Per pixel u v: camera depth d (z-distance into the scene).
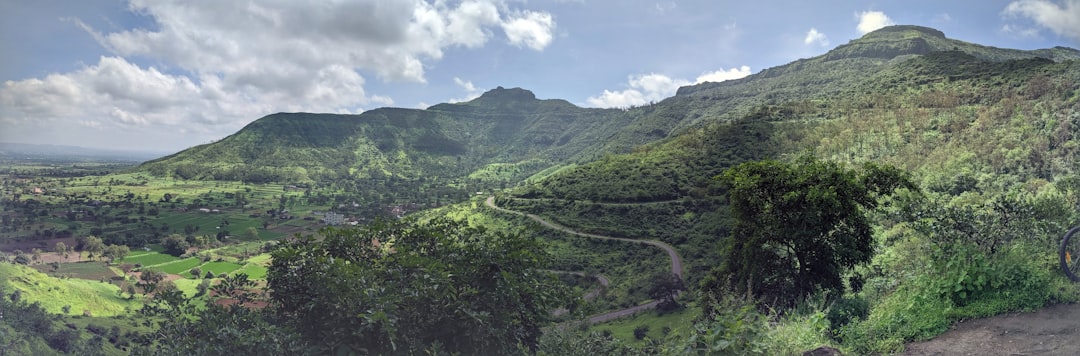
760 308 13.66
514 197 121.50
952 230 8.68
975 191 58.59
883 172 15.65
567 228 93.12
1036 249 8.14
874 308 9.74
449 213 123.38
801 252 16.27
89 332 49.56
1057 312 6.55
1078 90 82.62
